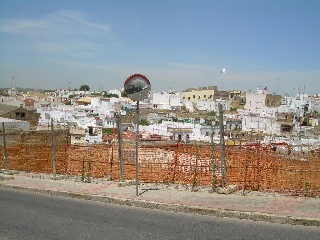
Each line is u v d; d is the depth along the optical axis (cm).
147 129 4275
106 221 741
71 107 7969
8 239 639
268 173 1291
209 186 1036
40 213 813
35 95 12800
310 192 920
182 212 805
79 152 1792
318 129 4522
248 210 755
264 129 4622
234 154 1434
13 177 1256
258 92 8775
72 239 633
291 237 627
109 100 9362
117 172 1491
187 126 4331
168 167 1405
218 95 10731
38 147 1833
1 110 5975
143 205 860
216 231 664
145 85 928
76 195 977
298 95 9906
